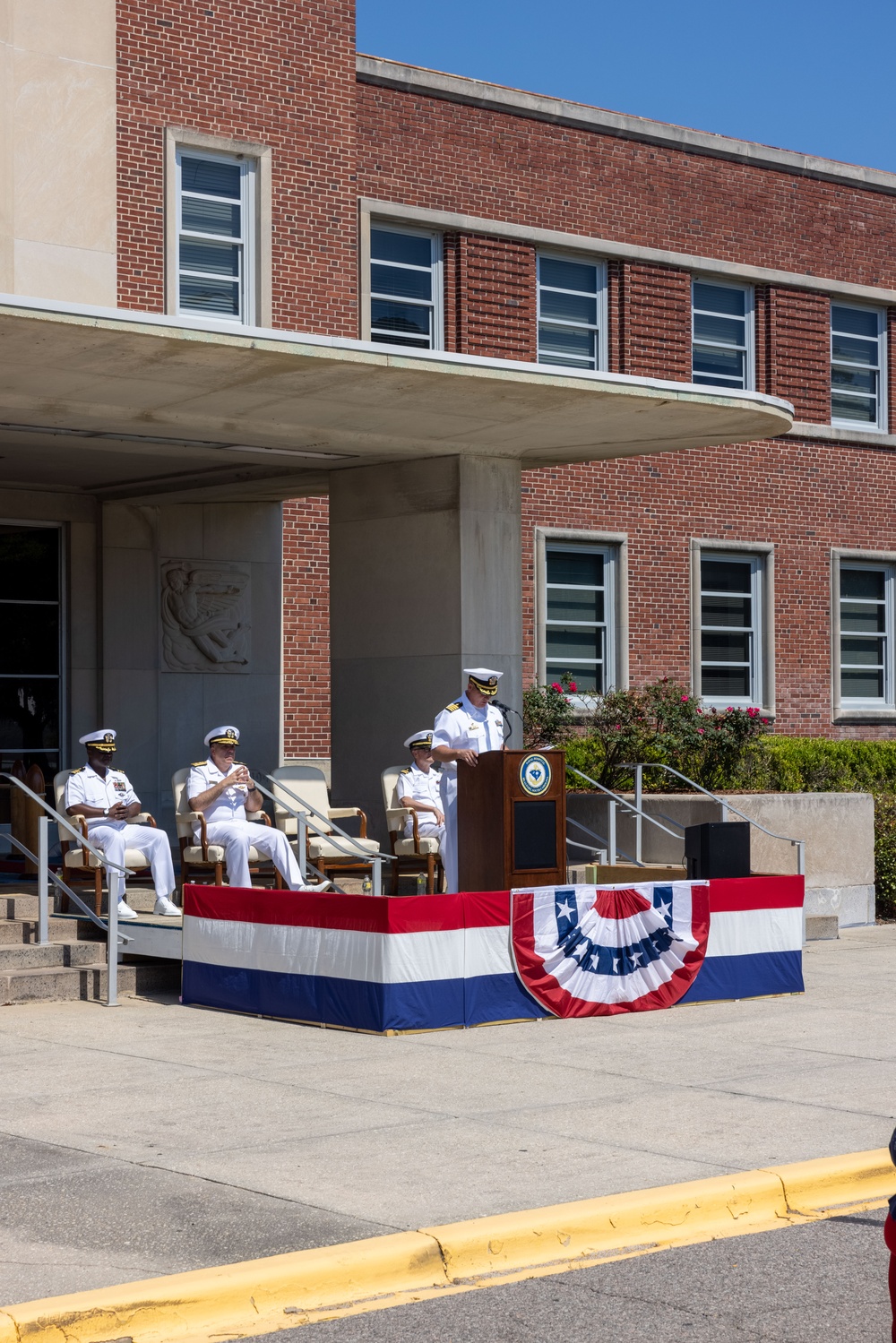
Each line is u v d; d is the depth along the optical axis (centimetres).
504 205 2145
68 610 1775
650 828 1572
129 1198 673
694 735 1752
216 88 1784
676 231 2306
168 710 1823
